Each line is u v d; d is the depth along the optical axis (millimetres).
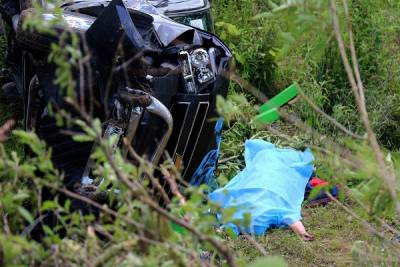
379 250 8164
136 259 5844
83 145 11578
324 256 13516
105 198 11031
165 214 6008
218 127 13586
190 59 12898
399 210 6496
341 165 7125
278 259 5980
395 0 20547
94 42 11484
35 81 12523
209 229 6746
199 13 17359
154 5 17062
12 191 7020
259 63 20172
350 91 19016
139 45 11430
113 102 11805
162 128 12273
